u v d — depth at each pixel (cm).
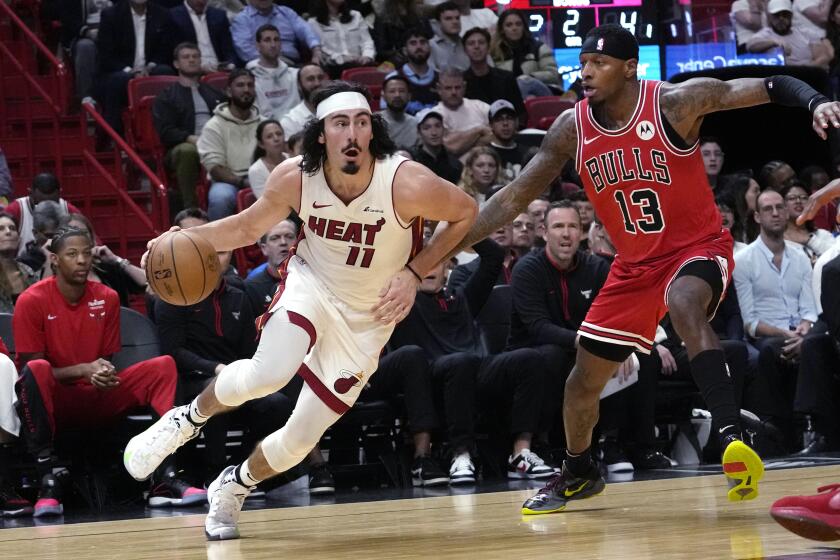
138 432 736
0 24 1316
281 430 456
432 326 805
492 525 473
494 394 788
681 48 1406
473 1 1468
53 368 695
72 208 938
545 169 490
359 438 784
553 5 1409
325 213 435
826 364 855
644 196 464
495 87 1252
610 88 459
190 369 747
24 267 820
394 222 435
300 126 1091
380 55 1359
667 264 466
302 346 431
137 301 988
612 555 353
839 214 863
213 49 1258
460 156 1113
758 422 869
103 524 584
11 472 713
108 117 1186
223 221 452
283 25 1288
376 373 766
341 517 549
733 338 907
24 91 1199
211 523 466
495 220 496
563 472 522
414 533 455
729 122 1116
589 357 486
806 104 422
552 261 808
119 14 1227
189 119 1107
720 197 1025
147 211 1109
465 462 745
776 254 960
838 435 864
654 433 809
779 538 378
